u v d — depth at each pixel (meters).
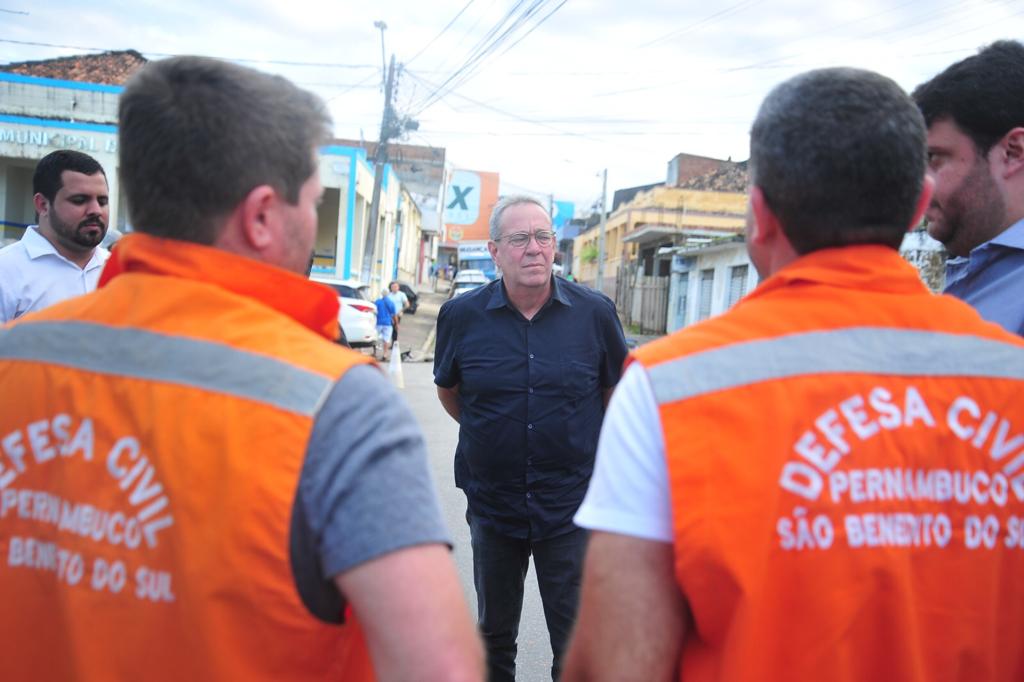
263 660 0.99
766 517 1.02
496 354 2.83
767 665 1.03
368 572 0.99
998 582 1.10
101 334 1.11
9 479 1.10
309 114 1.19
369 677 1.17
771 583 1.03
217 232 1.14
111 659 1.01
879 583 1.04
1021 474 1.12
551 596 2.85
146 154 1.10
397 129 21.69
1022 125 1.75
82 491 1.05
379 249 29.25
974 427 1.11
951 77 1.81
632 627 1.07
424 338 22.44
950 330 1.17
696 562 1.02
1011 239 1.79
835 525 1.04
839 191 1.13
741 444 1.04
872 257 1.17
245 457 1.00
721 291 22.53
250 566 0.98
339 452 1.02
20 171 22.58
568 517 2.82
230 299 1.11
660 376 1.10
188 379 1.05
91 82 25.53
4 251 3.21
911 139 1.13
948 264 2.01
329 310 1.24
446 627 1.00
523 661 3.68
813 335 1.12
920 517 1.08
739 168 35.16
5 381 1.14
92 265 3.35
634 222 35.53
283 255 1.19
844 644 1.03
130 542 1.02
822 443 1.06
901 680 1.04
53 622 1.07
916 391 1.11
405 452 1.06
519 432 2.80
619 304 34.69
